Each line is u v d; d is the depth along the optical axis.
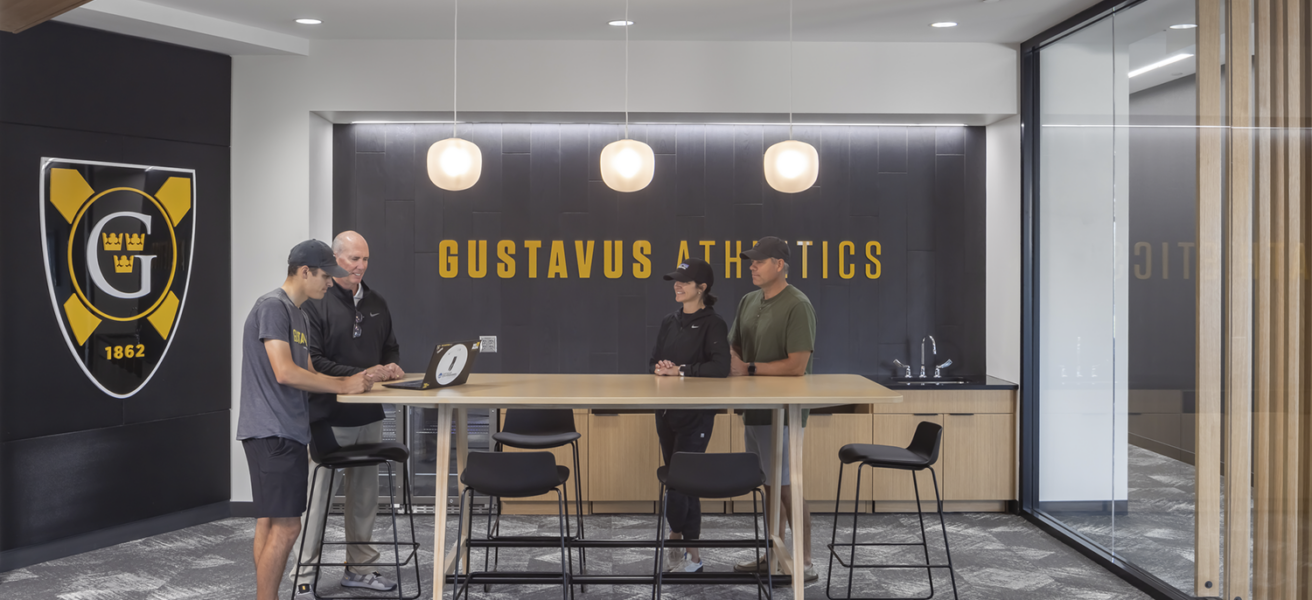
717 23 5.21
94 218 4.88
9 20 3.85
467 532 4.33
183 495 5.31
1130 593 4.23
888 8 4.91
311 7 4.91
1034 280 5.52
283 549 3.66
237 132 5.53
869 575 4.52
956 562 4.73
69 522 4.79
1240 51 3.53
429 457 5.80
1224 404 3.64
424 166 6.06
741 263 6.11
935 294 6.18
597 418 5.63
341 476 5.29
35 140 4.65
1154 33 4.15
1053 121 5.24
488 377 4.23
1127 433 4.39
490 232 6.09
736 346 4.86
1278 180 3.33
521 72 5.57
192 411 5.34
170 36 5.09
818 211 6.14
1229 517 3.62
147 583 4.33
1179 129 3.93
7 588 4.26
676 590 4.28
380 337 4.40
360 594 4.20
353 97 5.55
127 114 5.03
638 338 6.12
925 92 5.63
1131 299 4.35
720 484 3.57
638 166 4.09
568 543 4.14
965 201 6.16
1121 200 4.44
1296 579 3.25
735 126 6.09
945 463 5.66
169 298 5.21
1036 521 5.40
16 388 4.59
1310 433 3.18
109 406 4.96
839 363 6.17
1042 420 5.41
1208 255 3.72
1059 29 5.11
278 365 3.55
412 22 5.20
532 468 3.58
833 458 5.66
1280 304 3.32
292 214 5.53
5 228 4.54
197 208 5.35
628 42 5.54
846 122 5.95
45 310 4.70
